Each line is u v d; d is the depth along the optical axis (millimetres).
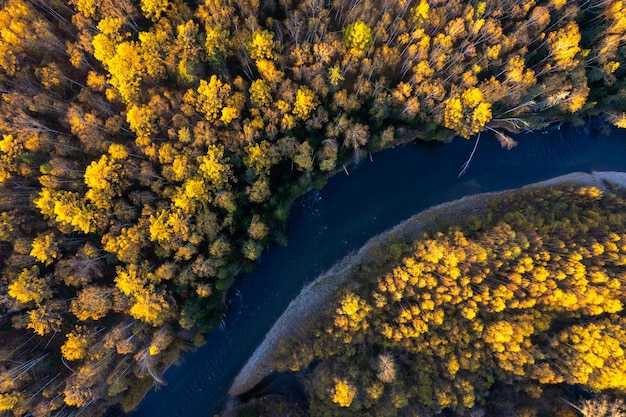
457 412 44594
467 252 45219
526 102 48406
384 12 44688
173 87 44094
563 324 46812
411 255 47625
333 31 46219
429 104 46719
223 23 41625
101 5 40562
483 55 45500
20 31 39000
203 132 41031
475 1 45125
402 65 46000
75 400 40406
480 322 44656
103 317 45625
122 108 43969
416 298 45406
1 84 40344
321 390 44531
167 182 43906
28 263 41062
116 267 42062
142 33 39812
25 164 40406
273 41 42688
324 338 46469
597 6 46344
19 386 40969
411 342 45125
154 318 42438
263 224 45750
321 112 44281
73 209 39625
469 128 47906
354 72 45188
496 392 46406
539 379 43906
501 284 44844
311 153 46469
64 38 44188
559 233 47125
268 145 43844
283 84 41875
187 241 44219
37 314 39750
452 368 42875
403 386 44344
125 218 42562
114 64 39438
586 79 46781
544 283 43688
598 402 42781
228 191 44031
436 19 43219
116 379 43750
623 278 44000
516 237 45500
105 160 40031
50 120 42906
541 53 47719
